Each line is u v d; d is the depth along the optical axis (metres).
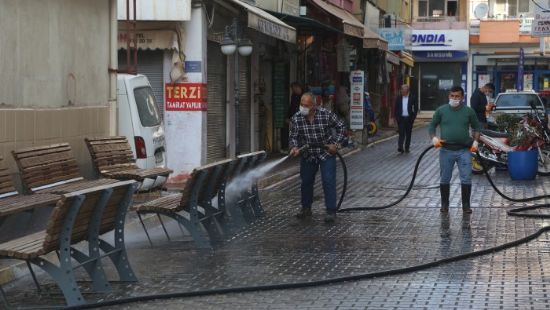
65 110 14.95
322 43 36.84
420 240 12.96
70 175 14.02
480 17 61.22
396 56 50.06
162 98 21.67
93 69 16.19
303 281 10.19
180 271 10.93
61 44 14.88
